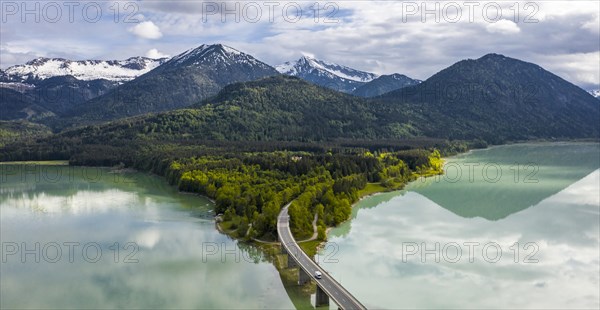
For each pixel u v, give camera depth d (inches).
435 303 4945.9
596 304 4931.1
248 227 7426.2
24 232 7696.9
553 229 7765.8
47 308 4886.8
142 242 7066.9
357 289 5270.7
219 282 5546.3
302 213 7327.8
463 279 5565.9
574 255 6427.2
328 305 4940.9
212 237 7308.1
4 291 5310.0
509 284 5433.1
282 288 5393.7
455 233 7465.6
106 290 5324.8
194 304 4977.9
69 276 5738.2
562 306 4901.6
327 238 7096.5
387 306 4869.6
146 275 5762.8
